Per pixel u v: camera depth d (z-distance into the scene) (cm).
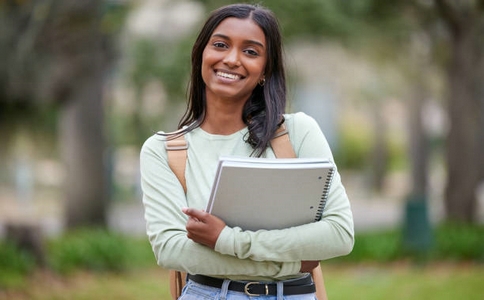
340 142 5697
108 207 1808
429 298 1102
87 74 1352
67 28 1255
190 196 337
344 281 1338
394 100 4209
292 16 1495
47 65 1286
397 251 1534
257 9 341
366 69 3122
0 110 1436
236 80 336
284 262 322
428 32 1825
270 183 315
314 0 1494
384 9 1642
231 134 345
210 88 340
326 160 320
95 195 1770
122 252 1410
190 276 341
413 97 3362
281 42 346
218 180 312
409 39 1961
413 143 3394
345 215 329
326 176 319
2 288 1090
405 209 1536
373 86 3634
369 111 4650
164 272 1446
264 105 349
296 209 323
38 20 1195
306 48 2403
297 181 316
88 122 1766
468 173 1752
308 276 341
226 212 320
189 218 319
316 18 1524
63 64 1298
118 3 1344
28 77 1275
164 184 338
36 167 4241
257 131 340
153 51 1864
